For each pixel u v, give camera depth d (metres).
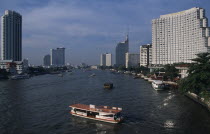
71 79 193.12
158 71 180.50
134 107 68.44
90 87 124.94
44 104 74.19
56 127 49.16
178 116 56.81
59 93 100.25
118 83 150.62
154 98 84.94
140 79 190.88
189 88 71.69
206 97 61.91
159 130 46.22
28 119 55.50
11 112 62.78
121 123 51.53
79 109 58.03
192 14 196.88
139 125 49.84
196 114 58.34
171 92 101.56
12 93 99.69
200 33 188.88
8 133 45.38
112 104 73.62
